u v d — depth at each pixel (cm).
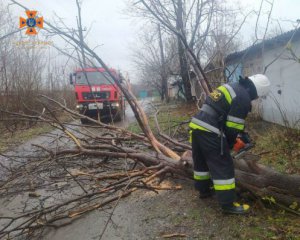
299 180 340
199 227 337
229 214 355
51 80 1533
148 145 598
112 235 339
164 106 2027
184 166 430
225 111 351
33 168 476
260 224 329
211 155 351
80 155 524
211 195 408
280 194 353
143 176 449
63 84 1683
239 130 346
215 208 375
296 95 801
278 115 893
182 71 1609
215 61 857
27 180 486
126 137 582
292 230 308
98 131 806
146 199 421
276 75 888
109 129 590
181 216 364
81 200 400
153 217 368
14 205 443
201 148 360
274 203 359
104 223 367
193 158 391
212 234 320
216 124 351
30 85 1198
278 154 540
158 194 434
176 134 778
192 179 438
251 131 798
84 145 536
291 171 464
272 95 917
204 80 564
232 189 349
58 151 523
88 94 1278
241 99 341
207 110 359
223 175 347
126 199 427
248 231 317
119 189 418
